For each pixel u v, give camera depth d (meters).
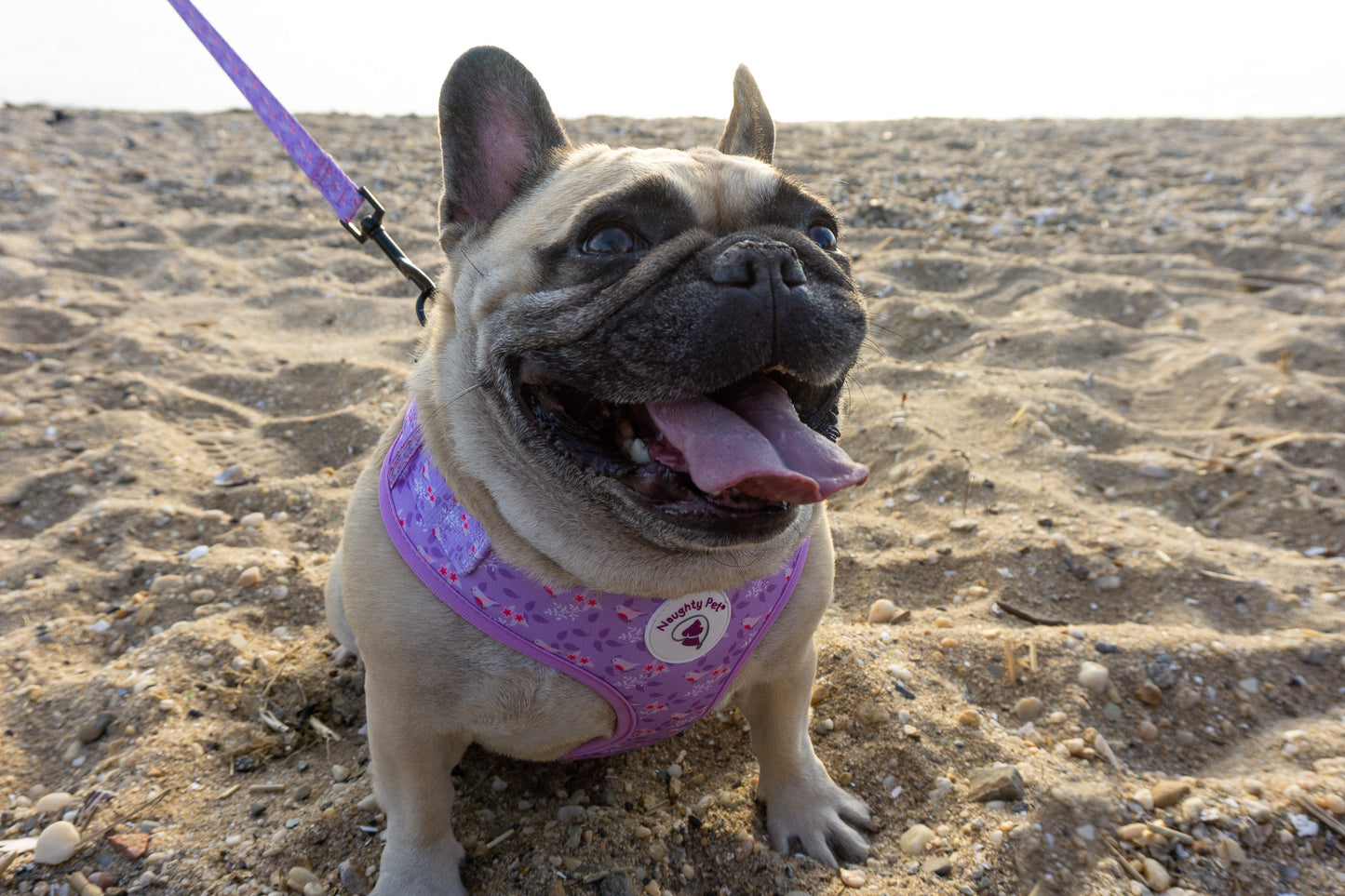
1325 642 0.51
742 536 0.30
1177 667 0.49
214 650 0.52
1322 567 0.59
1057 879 0.38
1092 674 0.49
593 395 0.31
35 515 0.68
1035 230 1.26
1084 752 0.44
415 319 1.02
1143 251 1.19
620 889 0.38
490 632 0.34
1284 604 0.55
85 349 0.93
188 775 0.44
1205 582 0.57
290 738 0.47
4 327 0.97
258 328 1.02
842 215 1.30
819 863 0.40
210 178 1.48
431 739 0.36
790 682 0.40
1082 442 0.76
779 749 0.41
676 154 0.37
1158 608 0.56
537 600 0.34
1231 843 0.39
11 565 0.60
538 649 0.34
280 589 0.58
